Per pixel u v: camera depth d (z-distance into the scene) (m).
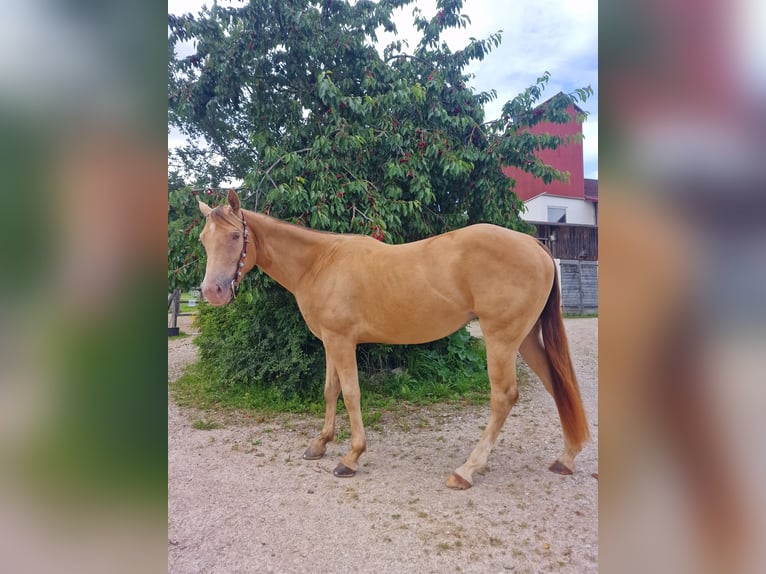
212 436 3.68
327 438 3.16
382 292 2.65
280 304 4.75
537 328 2.82
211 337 5.80
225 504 2.47
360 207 4.32
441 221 5.12
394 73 4.81
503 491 2.54
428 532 2.14
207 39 4.38
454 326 2.69
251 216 2.87
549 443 3.30
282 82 4.77
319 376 4.67
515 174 13.81
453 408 4.30
